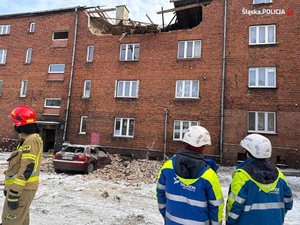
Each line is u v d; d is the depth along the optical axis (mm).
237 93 17453
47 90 22453
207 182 2600
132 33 20922
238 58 17781
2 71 24156
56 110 22000
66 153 12484
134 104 19875
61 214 6012
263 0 17938
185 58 19078
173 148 18438
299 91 16312
